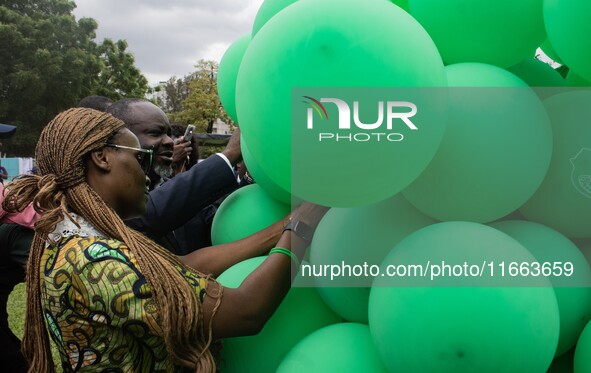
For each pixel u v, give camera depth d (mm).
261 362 1354
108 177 1164
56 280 1047
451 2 1194
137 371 1078
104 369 1048
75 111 1170
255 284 1182
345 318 1350
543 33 1262
